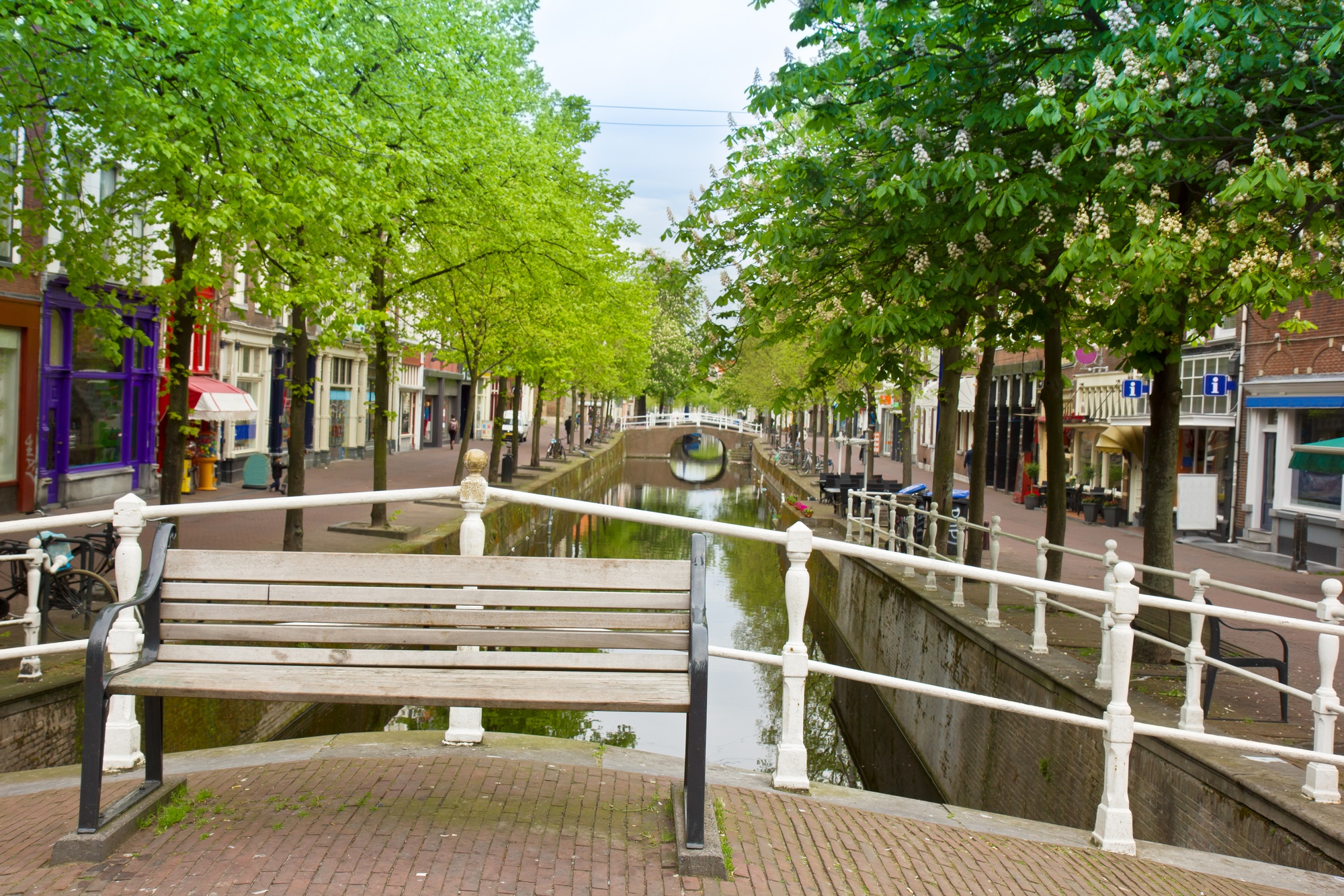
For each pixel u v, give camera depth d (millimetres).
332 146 11594
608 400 71312
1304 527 19000
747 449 86812
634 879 3523
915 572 15180
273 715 10453
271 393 32969
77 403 19922
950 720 11305
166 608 3951
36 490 18281
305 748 4828
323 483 29625
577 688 3711
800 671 4652
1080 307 11562
